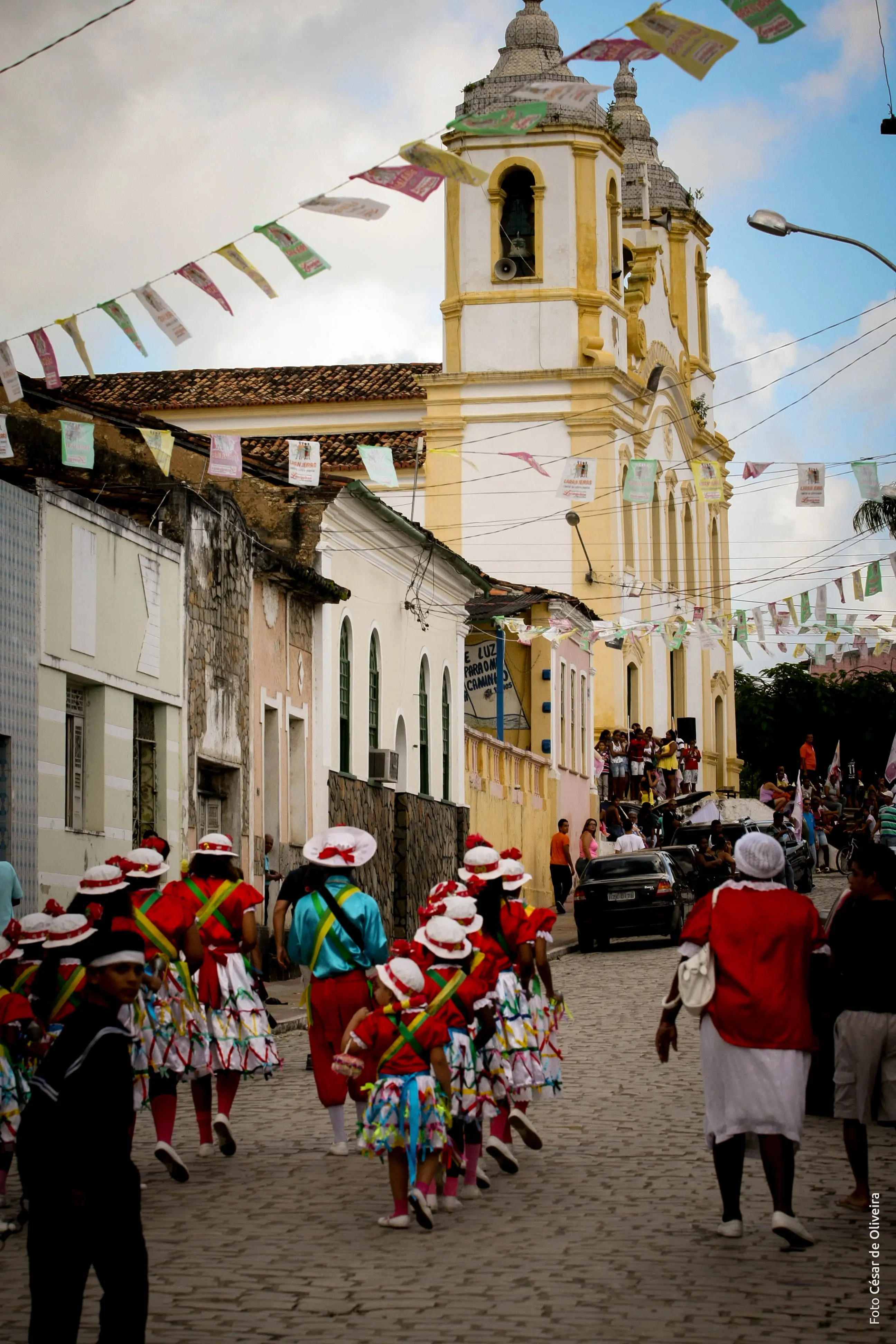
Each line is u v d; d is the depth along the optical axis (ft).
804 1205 33.35
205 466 85.30
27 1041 34.83
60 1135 21.56
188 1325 25.68
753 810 174.09
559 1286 27.66
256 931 39.60
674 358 199.82
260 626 81.30
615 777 158.81
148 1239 31.24
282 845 83.41
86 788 64.39
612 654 169.27
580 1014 67.36
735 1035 29.71
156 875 37.88
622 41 30.14
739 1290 27.20
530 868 136.05
